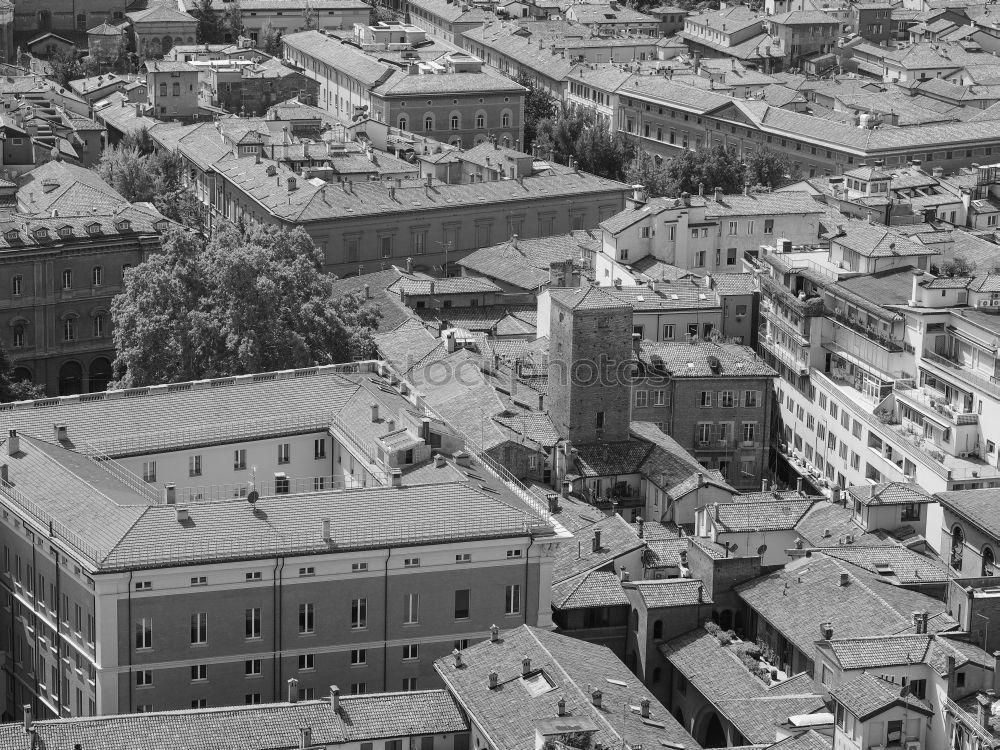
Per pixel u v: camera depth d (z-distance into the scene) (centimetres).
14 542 19250
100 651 17775
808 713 17962
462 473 19838
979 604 18412
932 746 17575
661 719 17150
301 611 18375
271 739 16725
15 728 16425
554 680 17200
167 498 19162
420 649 18838
